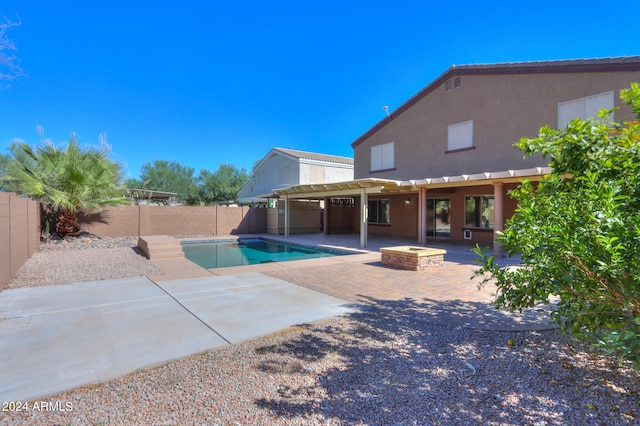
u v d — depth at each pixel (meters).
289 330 4.50
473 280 7.71
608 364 3.50
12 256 7.66
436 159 15.62
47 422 2.53
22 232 9.19
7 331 4.42
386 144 18.06
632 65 10.06
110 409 2.70
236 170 42.75
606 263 2.61
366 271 8.80
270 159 29.52
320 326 4.68
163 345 3.98
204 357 3.67
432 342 4.12
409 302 5.93
